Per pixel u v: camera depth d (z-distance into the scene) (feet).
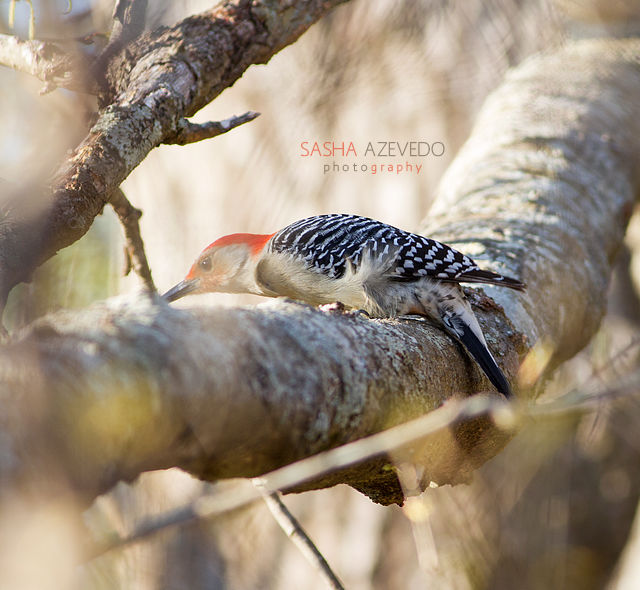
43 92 24.64
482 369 23.24
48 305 17.47
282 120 47.03
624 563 48.78
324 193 46.60
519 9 46.42
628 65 45.11
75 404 11.30
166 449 13.14
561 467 49.78
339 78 46.26
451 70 45.39
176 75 25.67
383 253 26.43
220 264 32.68
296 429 14.76
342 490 44.14
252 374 14.01
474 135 41.04
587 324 32.04
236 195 47.88
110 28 27.32
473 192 35.09
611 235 35.81
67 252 34.65
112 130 23.39
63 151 23.29
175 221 49.44
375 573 43.11
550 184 34.88
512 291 28.25
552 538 48.70
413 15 45.57
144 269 28.60
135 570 41.50
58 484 10.90
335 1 29.09
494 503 47.19
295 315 16.10
